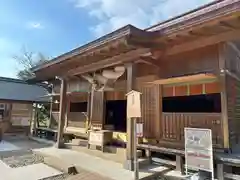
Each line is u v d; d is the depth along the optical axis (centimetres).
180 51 559
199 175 458
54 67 815
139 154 600
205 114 522
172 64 586
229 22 405
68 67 811
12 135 1341
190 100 621
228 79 506
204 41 511
